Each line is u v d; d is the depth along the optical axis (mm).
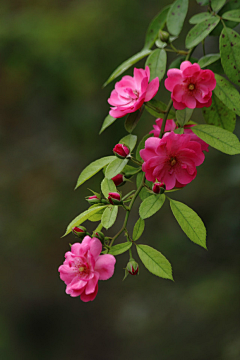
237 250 2191
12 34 2949
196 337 2219
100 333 2873
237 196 2086
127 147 1304
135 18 2967
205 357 2094
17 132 3369
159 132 1332
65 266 1281
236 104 1317
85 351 2846
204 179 2367
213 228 2225
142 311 2691
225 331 2111
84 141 3078
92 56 2945
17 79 3039
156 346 2424
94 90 2984
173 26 1364
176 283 2547
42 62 2924
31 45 2934
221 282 2248
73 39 2961
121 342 2701
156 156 1284
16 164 3348
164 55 1355
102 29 2986
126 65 1382
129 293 2885
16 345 2930
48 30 2980
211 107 1371
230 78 1320
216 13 1366
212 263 2365
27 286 3104
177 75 1304
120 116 1317
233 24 1360
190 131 1323
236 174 1955
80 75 2930
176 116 1317
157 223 2846
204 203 2326
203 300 2277
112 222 1295
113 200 1293
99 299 3000
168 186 1293
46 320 3039
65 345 2936
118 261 2951
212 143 1305
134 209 2986
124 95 1324
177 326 2365
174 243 2668
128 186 2822
